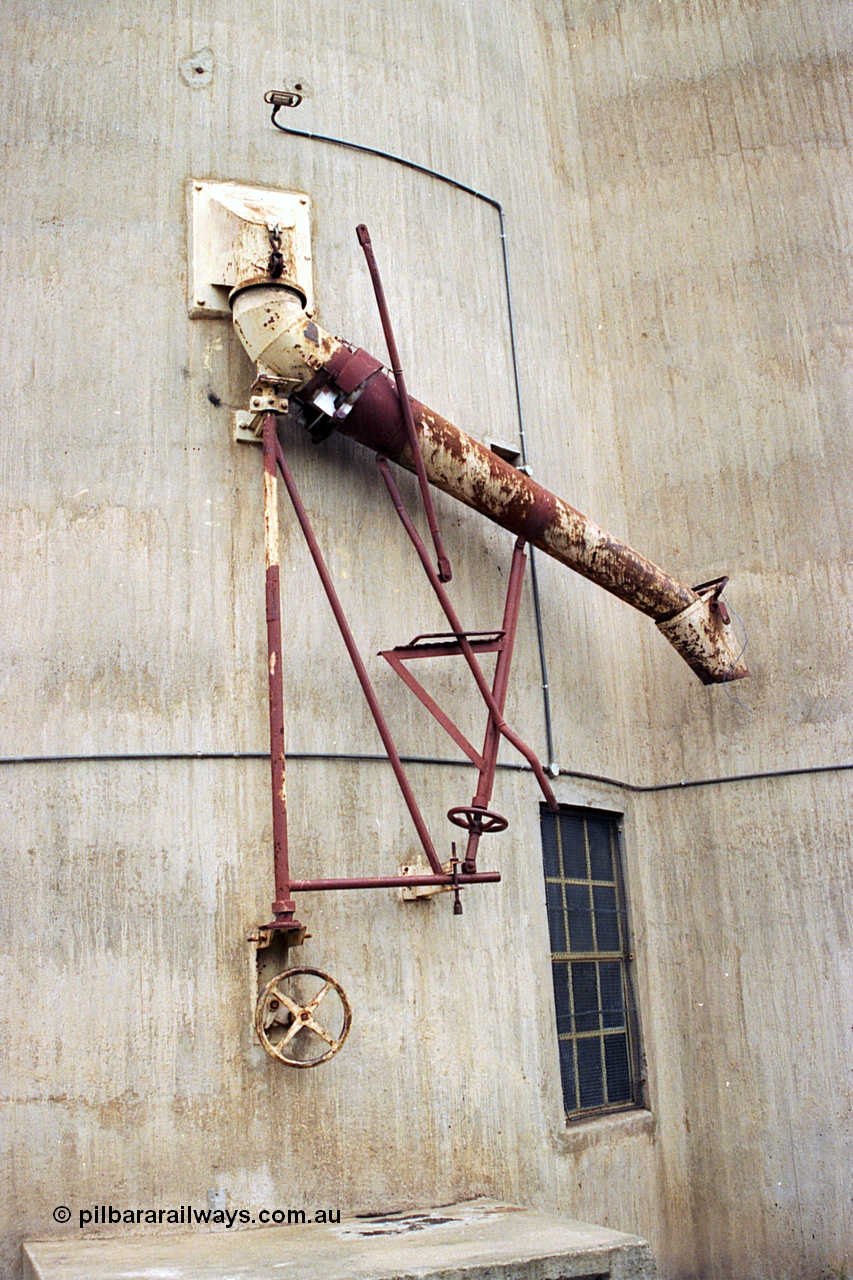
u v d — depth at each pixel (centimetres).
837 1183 600
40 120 562
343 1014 493
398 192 623
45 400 527
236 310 525
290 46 612
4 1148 445
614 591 614
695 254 738
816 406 698
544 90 761
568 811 627
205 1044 472
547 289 702
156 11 590
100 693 497
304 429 550
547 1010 561
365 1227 452
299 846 506
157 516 522
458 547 592
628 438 727
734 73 761
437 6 681
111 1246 429
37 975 463
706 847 663
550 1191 536
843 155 736
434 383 607
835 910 629
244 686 514
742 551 689
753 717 666
